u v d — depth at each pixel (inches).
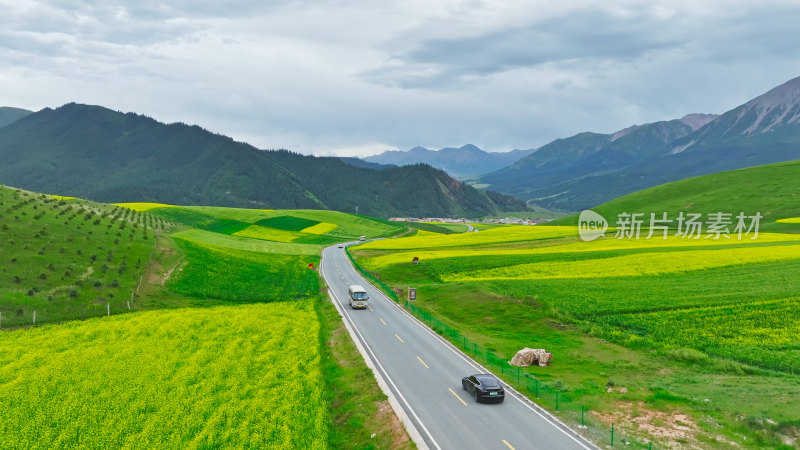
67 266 2336.4
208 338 1723.7
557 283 2655.0
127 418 1082.7
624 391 1227.9
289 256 4308.6
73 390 1237.1
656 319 1881.2
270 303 2438.5
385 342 1728.6
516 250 4320.9
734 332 1690.5
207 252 3486.7
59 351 1540.4
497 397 1170.0
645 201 7140.8
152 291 2388.0
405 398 1203.2
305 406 1163.9
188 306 2308.1
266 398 1194.6
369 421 1107.3
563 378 1362.0
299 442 989.2
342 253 4778.5
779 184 6289.4
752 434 951.0
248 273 3152.1
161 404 1158.3
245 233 6072.8
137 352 1540.4
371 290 2847.0
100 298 2130.9
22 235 2517.2
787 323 1736.0
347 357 1563.7
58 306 1979.6
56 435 1016.9
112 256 2615.7
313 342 1706.4
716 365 1395.2
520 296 2316.7
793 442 903.7
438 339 1774.1
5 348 1534.2
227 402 1172.5
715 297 2116.1
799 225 4773.6
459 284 2709.2
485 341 1765.5
